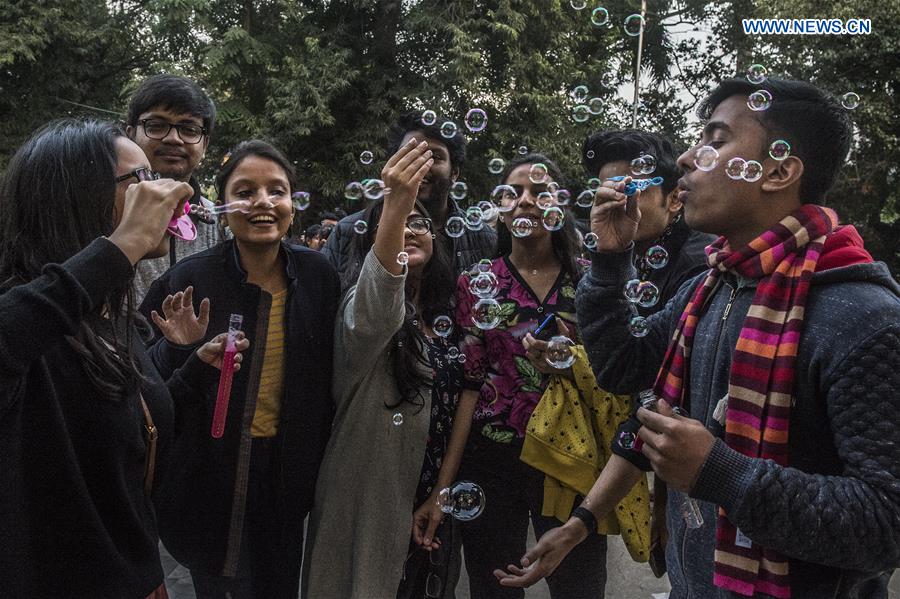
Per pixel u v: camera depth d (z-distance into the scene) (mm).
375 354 1435
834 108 984
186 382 1290
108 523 957
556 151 9539
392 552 1484
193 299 1507
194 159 1996
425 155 1334
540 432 1596
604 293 1217
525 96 9500
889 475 792
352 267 1689
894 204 8625
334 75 9961
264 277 1541
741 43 10469
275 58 10812
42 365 873
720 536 927
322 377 1539
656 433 879
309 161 10398
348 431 1485
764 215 1004
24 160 929
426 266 1697
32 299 775
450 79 9516
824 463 899
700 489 841
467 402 1723
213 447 1438
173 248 2094
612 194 1202
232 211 1451
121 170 955
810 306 902
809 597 881
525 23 9781
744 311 979
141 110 1934
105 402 936
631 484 1220
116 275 838
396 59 10578
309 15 11164
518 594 1713
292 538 1517
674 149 1784
